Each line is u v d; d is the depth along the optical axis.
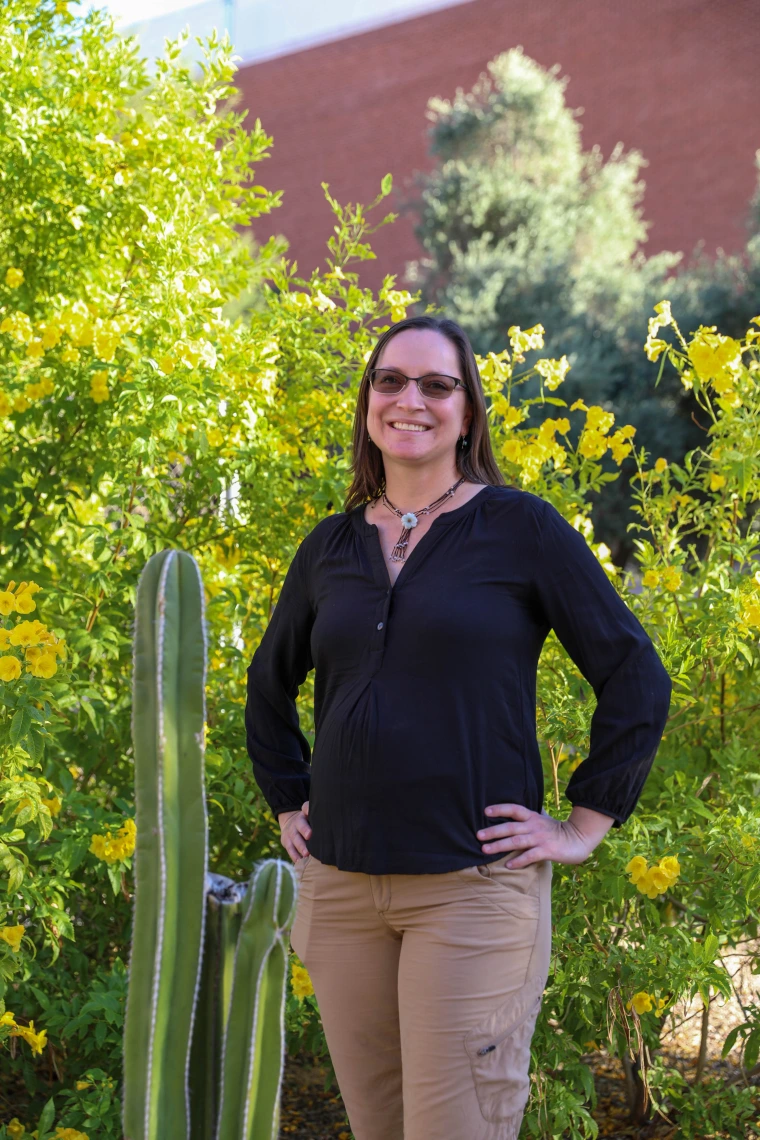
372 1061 1.94
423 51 18.55
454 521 1.92
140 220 3.37
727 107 15.91
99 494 3.41
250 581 3.41
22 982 2.46
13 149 3.25
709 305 12.22
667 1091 2.73
